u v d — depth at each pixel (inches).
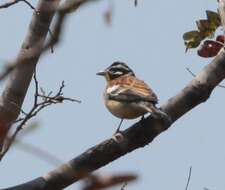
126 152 400.5
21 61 137.1
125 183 143.7
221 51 404.2
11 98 458.3
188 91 402.0
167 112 402.3
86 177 143.6
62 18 137.4
